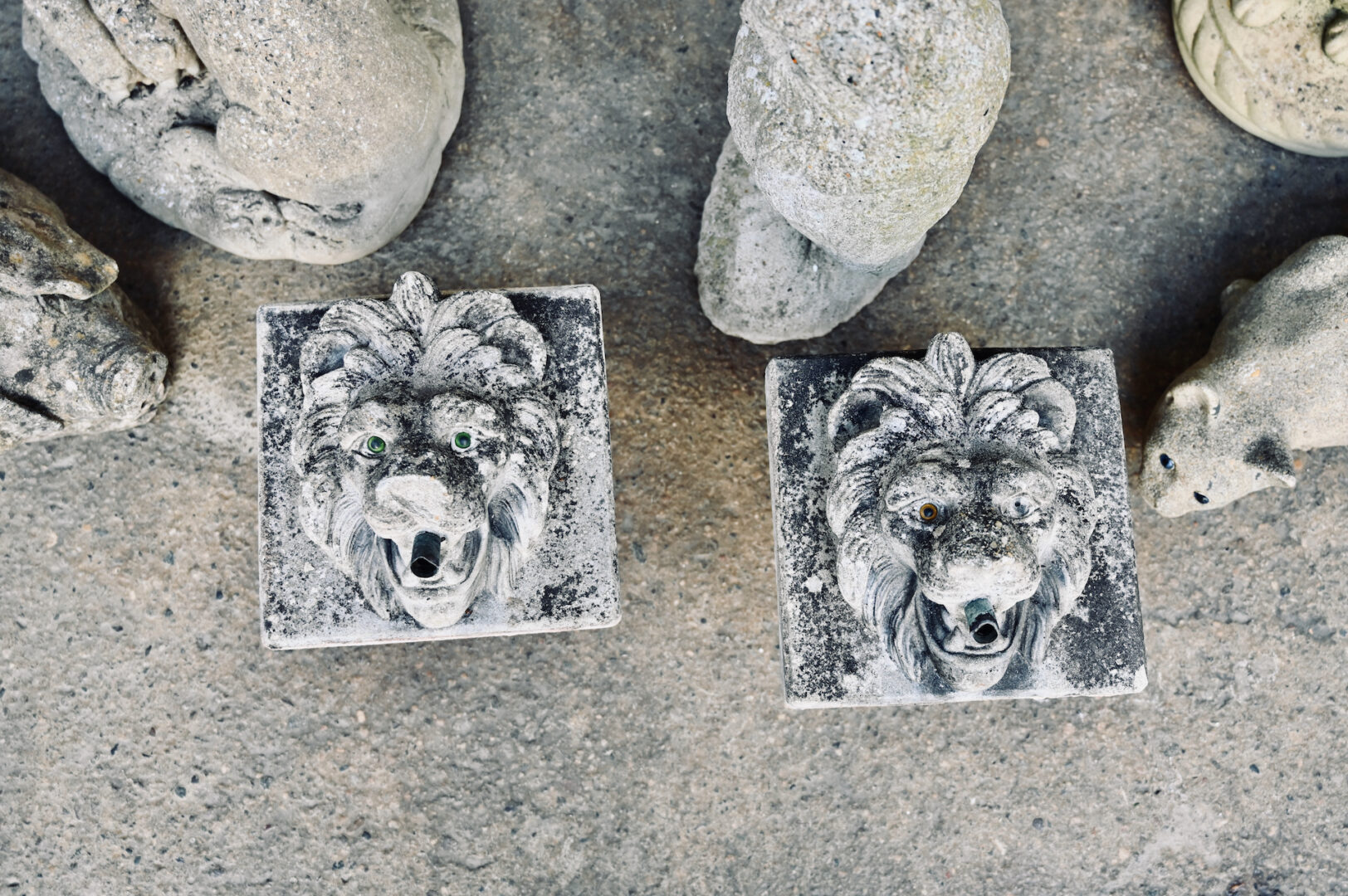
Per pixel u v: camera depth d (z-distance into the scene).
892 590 1.84
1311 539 2.40
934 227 2.42
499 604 1.94
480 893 2.32
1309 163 2.46
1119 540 1.96
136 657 2.32
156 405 2.28
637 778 2.34
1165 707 2.38
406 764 2.33
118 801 2.31
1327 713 2.39
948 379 1.82
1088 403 1.98
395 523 1.65
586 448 1.97
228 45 1.84
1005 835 2.37
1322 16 2.23
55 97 2.28
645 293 2.39
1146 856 2.38
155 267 2.37
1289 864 2.39
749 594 2.36
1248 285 2.30
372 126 1.98
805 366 1.99
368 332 1.82
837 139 1.68
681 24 2.45
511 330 1.85
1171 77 2.47
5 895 2.31
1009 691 1.93
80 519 2.34
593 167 2.42
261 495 1.94
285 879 2.31
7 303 2.03
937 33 1.49
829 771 2.36
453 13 2.29
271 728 2.32
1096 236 2.44
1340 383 2.07
